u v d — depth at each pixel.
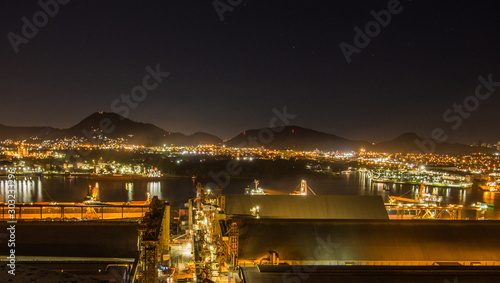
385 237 43.34
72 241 38.50
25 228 39.78
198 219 67.31
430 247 42.38
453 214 93.56
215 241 47.12
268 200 60.38
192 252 54.88
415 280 28.98
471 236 44.12
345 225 44.84
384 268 30.06
